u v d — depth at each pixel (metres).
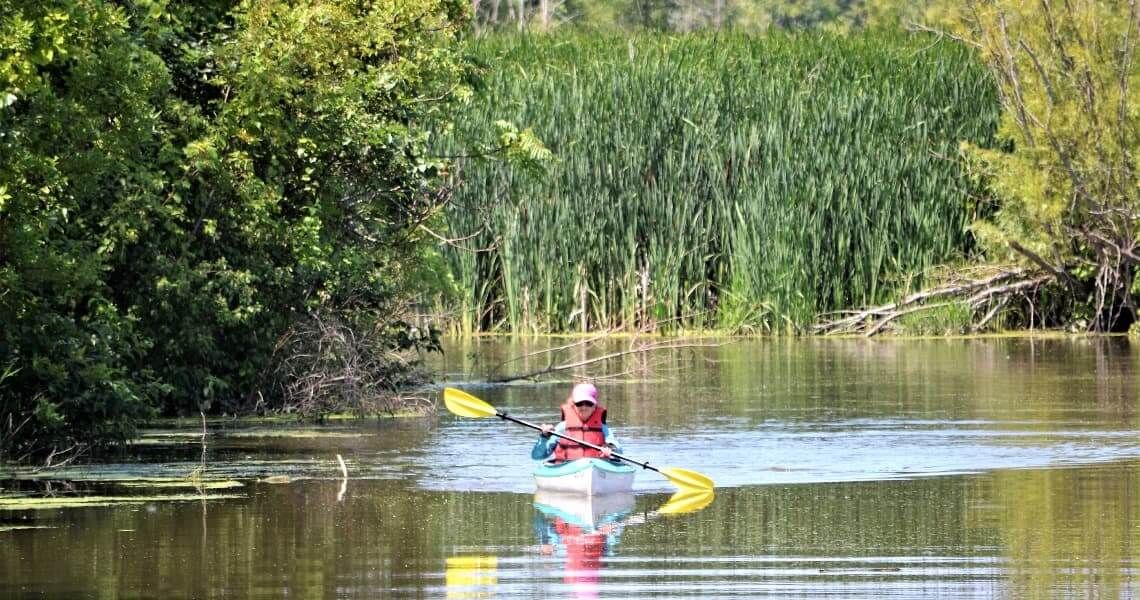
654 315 92.81
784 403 59.78
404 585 28.47
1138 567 29.75
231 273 52.25
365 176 60.31
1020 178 92.12
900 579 28.86
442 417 56.62
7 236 41.41
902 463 44.19
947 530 33.75
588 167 92.94
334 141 55.78
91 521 34.78
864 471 42.81
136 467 43.12
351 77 56.00
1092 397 60.94
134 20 50.31
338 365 57.47
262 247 54.56
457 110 71.56
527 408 58.88
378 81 58.44
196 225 52.41
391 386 60.94
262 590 28.09
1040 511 36.03
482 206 92.75
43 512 35.97
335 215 58.34
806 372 72.94
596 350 84.56
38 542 32.34
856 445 47.81
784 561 30.53
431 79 59.81
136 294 51.03
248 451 46.72
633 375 71.94
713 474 42.53
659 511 36.62
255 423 54.00
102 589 28.22
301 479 41.28
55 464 43.62
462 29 64.62
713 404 59.78
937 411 56.50
